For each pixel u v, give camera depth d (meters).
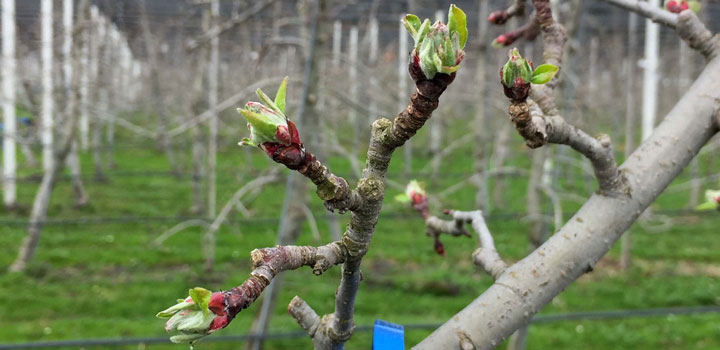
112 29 14.14
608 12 14.27
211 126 8.41
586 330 6.20
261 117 0.66
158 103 12.52
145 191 12.47
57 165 7.59
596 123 15.81
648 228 10.20
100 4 12.34
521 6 1.28
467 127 18.64
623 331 6.18
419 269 8.09
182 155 14.82
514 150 14.72
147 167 15.07
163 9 14.05
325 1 4.27
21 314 6.16
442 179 14.19
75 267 7.73
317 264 0.71
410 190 1.40
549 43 1.10
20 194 11.48
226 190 12.41
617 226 0.96
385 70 12.27
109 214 10.40
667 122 1.04
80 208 10.65
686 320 6.57
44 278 7.23
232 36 11.66
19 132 8.84
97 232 9.32
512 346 4.24
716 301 7.17
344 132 16.36
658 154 1.00
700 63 14.74
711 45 1.10
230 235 9.38
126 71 16.02
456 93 11.51
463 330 0.90
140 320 6.14
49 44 7.67
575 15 4.86
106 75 11.40
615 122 17.56
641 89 17.42
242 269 7.91
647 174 0.99
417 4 12.53
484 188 8.24
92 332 5.74
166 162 15.97
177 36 16.31
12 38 8.29
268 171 7.25
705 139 1.02
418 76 0.66
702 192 13.93
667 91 17.38
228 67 14.63
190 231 9.59
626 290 7.45
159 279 7.37
